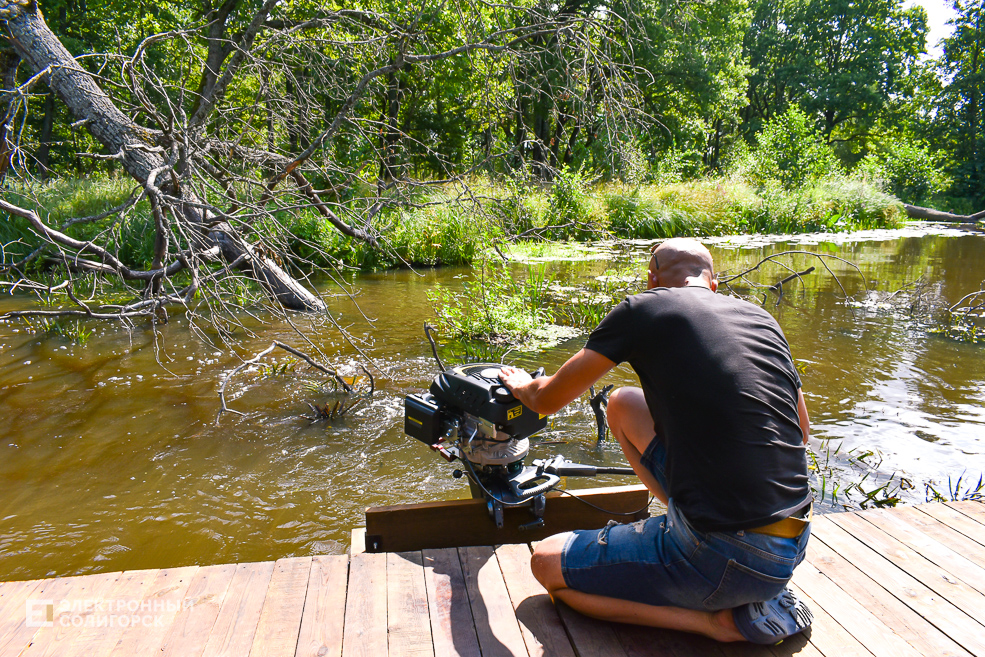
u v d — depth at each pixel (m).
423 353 5.73
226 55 12.43
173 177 5.11
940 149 38.44
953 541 2.24
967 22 39.44
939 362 5.42
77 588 1.94
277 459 3.71
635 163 7.94
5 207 4.27
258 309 7.39
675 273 1.84
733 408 1.47
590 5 11.16
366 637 1.74
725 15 25.84
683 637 1.75
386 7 8.77
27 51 7.11
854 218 19.52
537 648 1.71
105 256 4.88
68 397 4.63
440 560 2.12
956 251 13.45
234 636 1.74
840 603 1.89
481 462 2.22
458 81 15.90
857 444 3.85
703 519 1.48
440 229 10.81
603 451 3.85
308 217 10.03
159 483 3.44
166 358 5.54
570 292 8.26
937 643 1.72
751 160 22.05
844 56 42.78
